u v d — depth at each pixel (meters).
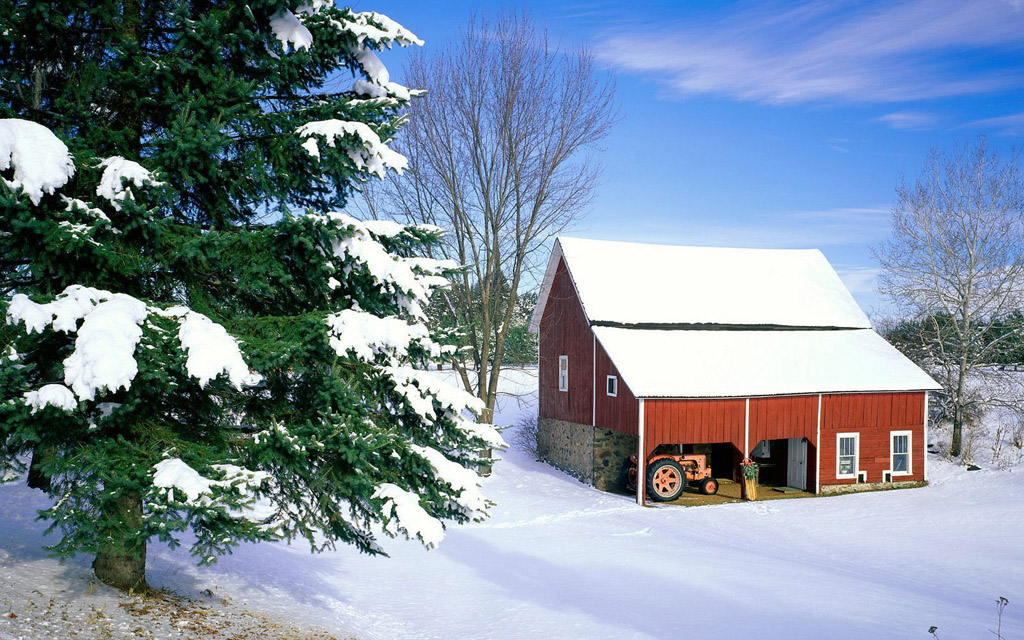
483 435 9.30
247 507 7.18
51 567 9.87
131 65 8.12
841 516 22.97
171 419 8.70
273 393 9.23
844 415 26.73
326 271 8.52
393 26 9.45
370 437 8.06
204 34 8.15
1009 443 33.31
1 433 7.14
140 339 7.21
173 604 9.68
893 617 13.02
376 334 8.48
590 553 18.08
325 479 8.74
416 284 8.81
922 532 21.03
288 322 8.68
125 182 7.67
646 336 27.31
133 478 7.17
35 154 7.07
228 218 9.48
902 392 27.36
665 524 21.86
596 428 27.11
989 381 34.69
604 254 30.28
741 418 25.42
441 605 13.15
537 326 32.72
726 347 27.62
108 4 8.19
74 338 7.59
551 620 12.30
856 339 29.94
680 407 24.80
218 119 8.09
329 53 9.33
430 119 27.41
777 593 14.50
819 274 33.03
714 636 11.61
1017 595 15.29
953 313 33.34
